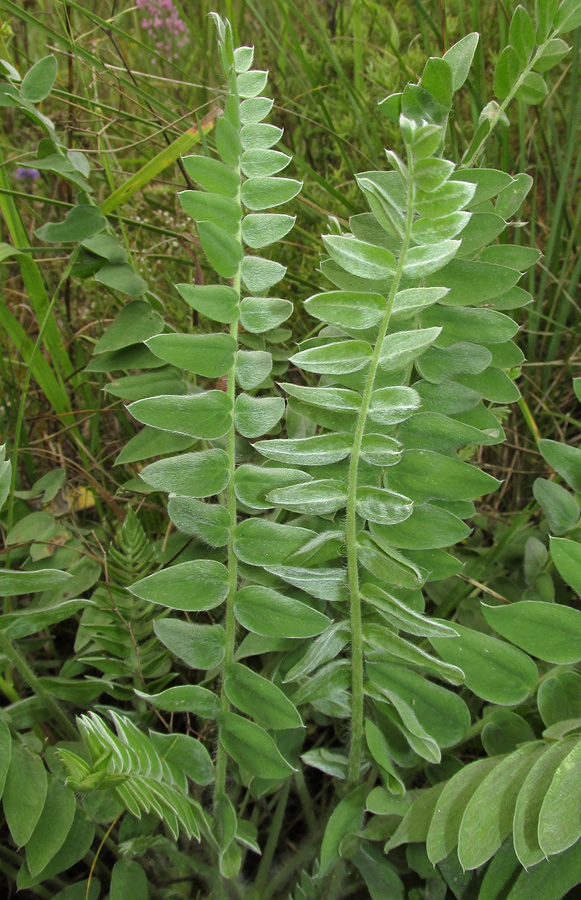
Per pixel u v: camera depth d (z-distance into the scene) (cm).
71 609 26
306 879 29
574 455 30
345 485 24
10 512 35
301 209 54
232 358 25
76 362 48
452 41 56
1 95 34
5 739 23
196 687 27
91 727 21
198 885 31
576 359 50
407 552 28
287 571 26
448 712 27
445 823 23
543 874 22
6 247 37
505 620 24
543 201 61
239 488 26
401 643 25
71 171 36
